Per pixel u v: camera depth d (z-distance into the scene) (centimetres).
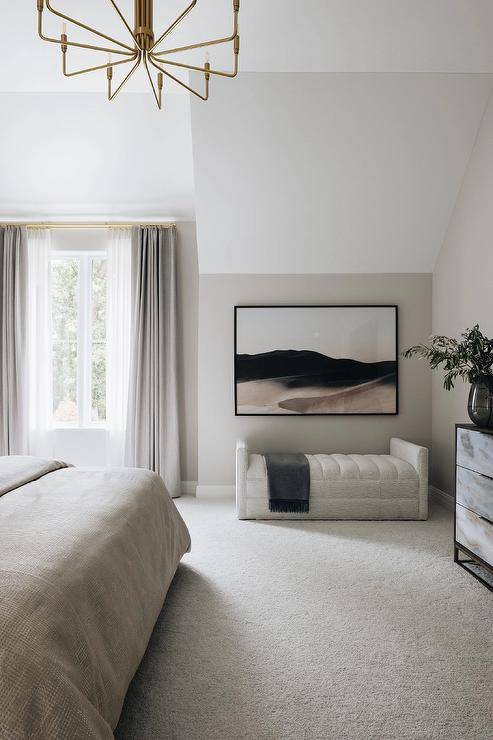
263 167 419
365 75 368
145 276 502
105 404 520
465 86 376
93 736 122
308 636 235
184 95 395
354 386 490
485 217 390
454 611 259
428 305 493
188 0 278
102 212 505
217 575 304
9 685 113
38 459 282
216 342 493
